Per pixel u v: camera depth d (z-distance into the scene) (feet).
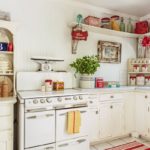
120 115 10.30
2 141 6.86
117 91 10.11
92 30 10.69
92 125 9.26
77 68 9.84
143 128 10.36
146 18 12.54
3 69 7.90
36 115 7.22
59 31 9.96
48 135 7.48
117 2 10.43
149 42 11.53
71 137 8.01
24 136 7.01
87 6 10.80
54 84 9.35
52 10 9.74
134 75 12.37
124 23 11.84
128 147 9.34
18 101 7.41
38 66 9.41
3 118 6.88
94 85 10.46
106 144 9.73
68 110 7.93
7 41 8.31
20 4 8.89
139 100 10.60
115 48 11.90
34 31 9.27
